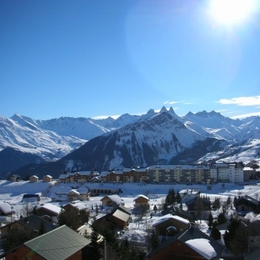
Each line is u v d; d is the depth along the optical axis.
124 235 88.62
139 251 69.00
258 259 54.81
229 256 70.38
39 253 43.66
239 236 70.88
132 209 146.25
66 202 182.38
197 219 117.75
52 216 109.00
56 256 44.25
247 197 139.50
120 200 160.50
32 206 151.00
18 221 81.50
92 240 55.75
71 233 51.59
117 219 96.69
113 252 55.84
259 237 71.38
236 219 78.25
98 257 54.97
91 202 178.75
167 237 83.31
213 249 60.44
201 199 128.88
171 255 60.47
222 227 89.75
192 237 64.06
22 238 70.25
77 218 89.56
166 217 90.00
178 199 157.88
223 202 149.50
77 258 48.94
